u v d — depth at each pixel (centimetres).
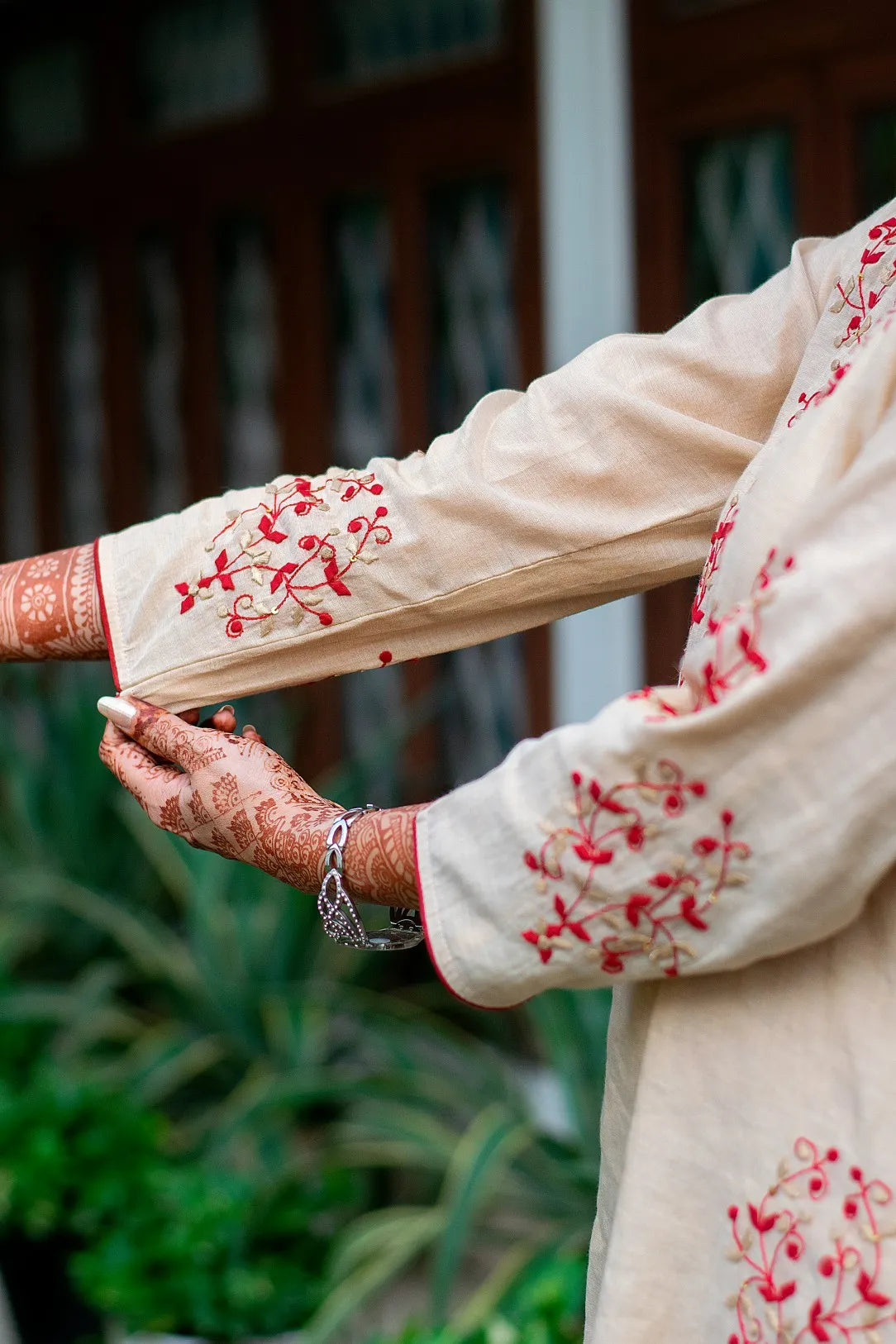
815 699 69
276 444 350
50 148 380
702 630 78
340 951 303
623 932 74
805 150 258
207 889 294
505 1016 313
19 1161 235
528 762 77
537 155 292
